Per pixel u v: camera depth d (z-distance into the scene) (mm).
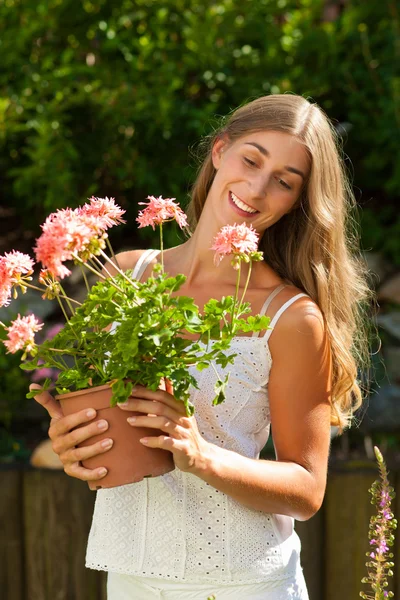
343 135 5512
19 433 4465
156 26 5367
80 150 5223
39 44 5379
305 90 5438
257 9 5488
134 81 5254
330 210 2211
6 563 3859
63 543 3844
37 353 1918
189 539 2096
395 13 5492
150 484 2125
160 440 1838
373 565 2117
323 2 5660
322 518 3820
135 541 2125
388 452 4348
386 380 4703
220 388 1855
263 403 2137
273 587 2133
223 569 2088
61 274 1739
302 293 2180
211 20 5344
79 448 1896
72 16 5320
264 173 2113
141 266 2354
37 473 3850
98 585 3846
